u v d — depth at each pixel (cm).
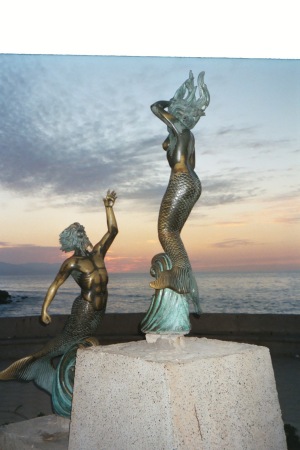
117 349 284
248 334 956
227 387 258
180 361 245
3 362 871
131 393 250
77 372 287
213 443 238
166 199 312
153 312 297
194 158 333
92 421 270
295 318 938
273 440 273
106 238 388
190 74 332
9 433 347
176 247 307
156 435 232
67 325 372
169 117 320
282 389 678
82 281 369
